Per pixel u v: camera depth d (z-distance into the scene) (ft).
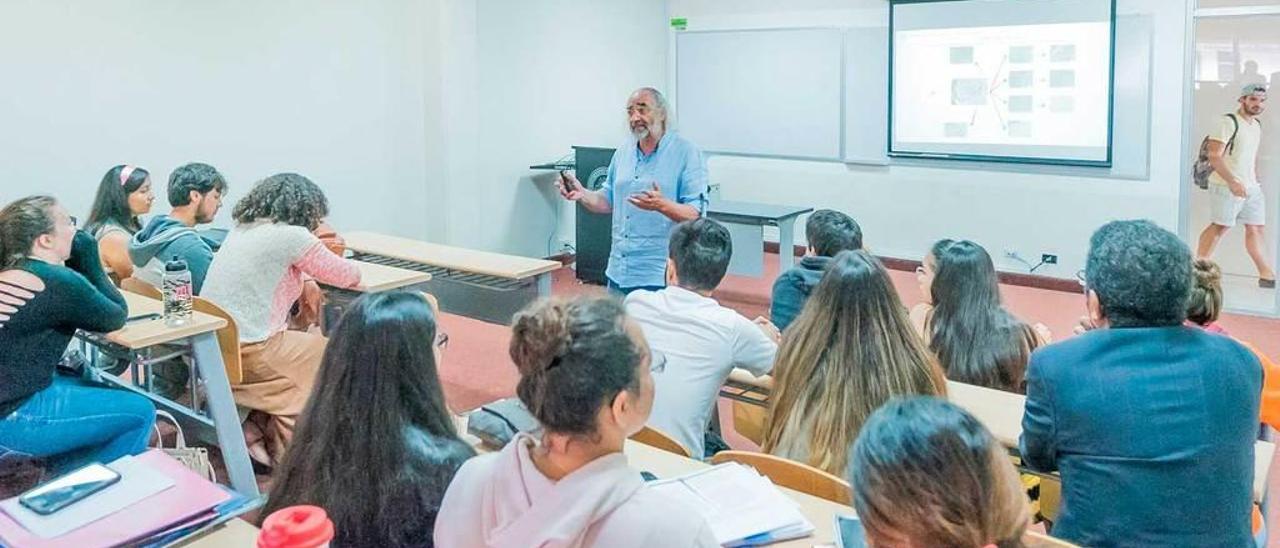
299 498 5.62
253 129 18.37
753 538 5.67
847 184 25.17
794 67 25.30
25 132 15.29
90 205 16.21
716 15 26.37
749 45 25.89
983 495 3.65
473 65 21.50
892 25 23.65
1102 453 5.86
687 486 6.22
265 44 18.35
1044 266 22.82
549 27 23.89
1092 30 21.25
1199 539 5.80
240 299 11.16
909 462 3.67
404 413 5.62
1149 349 5.84
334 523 5.50
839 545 5.30
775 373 7.52
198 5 17.24
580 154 22.86
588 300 4.24
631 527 3.98
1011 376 9.00
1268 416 8.09
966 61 22.91
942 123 23.50
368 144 20.47
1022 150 22.58
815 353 7.18
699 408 8.70
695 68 26.96
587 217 23.12
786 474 6.49
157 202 17.08
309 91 19.22
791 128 25.67
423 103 21.39
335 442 5.56
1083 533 5.98
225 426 10.27
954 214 23.80
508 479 4.20
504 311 14.69
